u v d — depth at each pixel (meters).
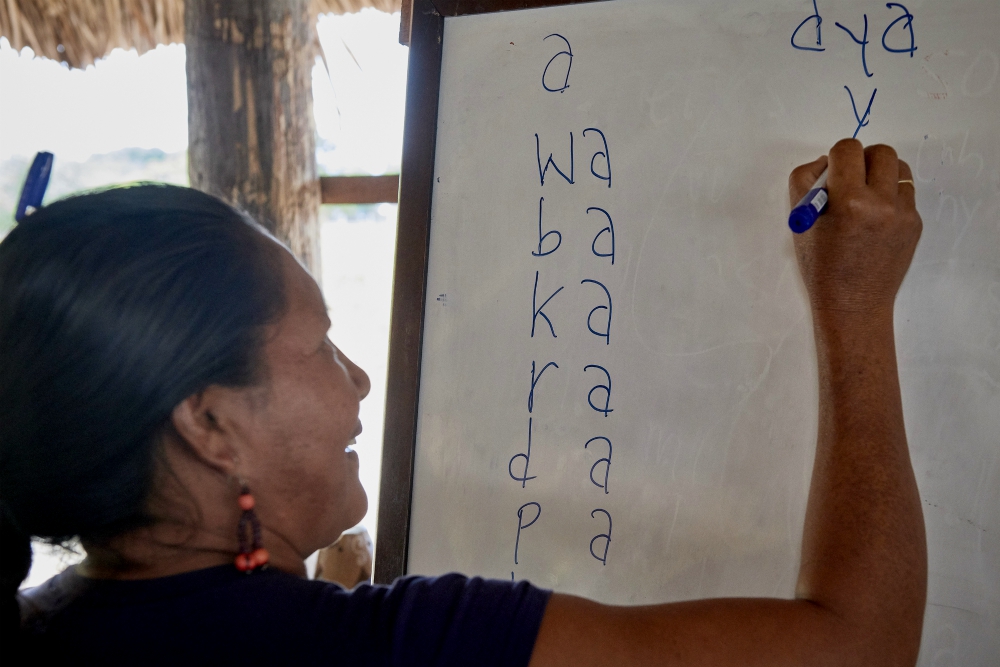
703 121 0.74
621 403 0.77
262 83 1.54
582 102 0.78
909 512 0.51
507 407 0.81
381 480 0.84
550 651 0.44
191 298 0.44
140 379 0.43
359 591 0.48
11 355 0.44
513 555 0.80
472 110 0.82
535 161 0.80
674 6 0.75
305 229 1.62
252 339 0.47
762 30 0.72
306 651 0.44
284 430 0.50
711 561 0.74
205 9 1.53
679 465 0.75
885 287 0.58
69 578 0.50
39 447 0.44
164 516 0.48
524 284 0.80
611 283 0.77
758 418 0.72
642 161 0.76
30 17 1.96
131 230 0.44
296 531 0.54
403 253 0.84
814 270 0.60
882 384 0.56
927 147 0.67
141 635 0.44
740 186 0.73
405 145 0.84
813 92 0.70
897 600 0.48
